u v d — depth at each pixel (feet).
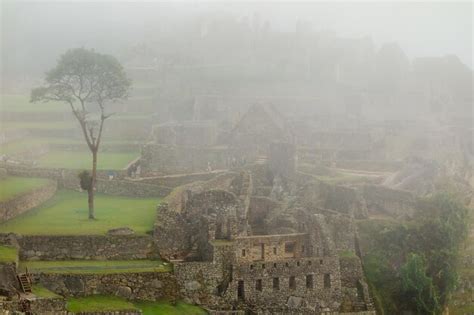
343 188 540.11
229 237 464.24
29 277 397.60
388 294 486.38
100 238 439.22
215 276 444.96
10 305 358.23
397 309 483.10
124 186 561.43
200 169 608.19
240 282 449.89
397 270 494.18
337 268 471.21
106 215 491.72
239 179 560.20
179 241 460.96
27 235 430.20
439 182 580.71
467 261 533.55
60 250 433.07
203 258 457.27
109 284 415.03
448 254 494.59
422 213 518.78
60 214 491.72
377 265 495.41
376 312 478.18
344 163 643.86
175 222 460.14
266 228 509.76
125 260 443.32
